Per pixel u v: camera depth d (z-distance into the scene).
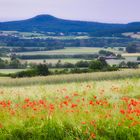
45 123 10.88
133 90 21.08
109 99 17.08
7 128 10.84
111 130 10.76
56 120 11.08
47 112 11.80
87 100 16.42
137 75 49.88
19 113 11.91
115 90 20.56
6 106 12.70
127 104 13.57
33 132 10.63
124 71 52.34
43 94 19.84
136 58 137.12
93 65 78.81
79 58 147.38
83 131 10.70
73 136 10.51
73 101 15.55
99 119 11.28
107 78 49.06
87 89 21.80
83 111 11.88
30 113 11.83
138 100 15.94
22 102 16.34
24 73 71.31
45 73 72.38
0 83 49.69
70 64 99.81
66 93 20.08
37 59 144.88
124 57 142.25
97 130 10.78
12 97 19.00
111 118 11.30
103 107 12.80
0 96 19.47
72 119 11.12
